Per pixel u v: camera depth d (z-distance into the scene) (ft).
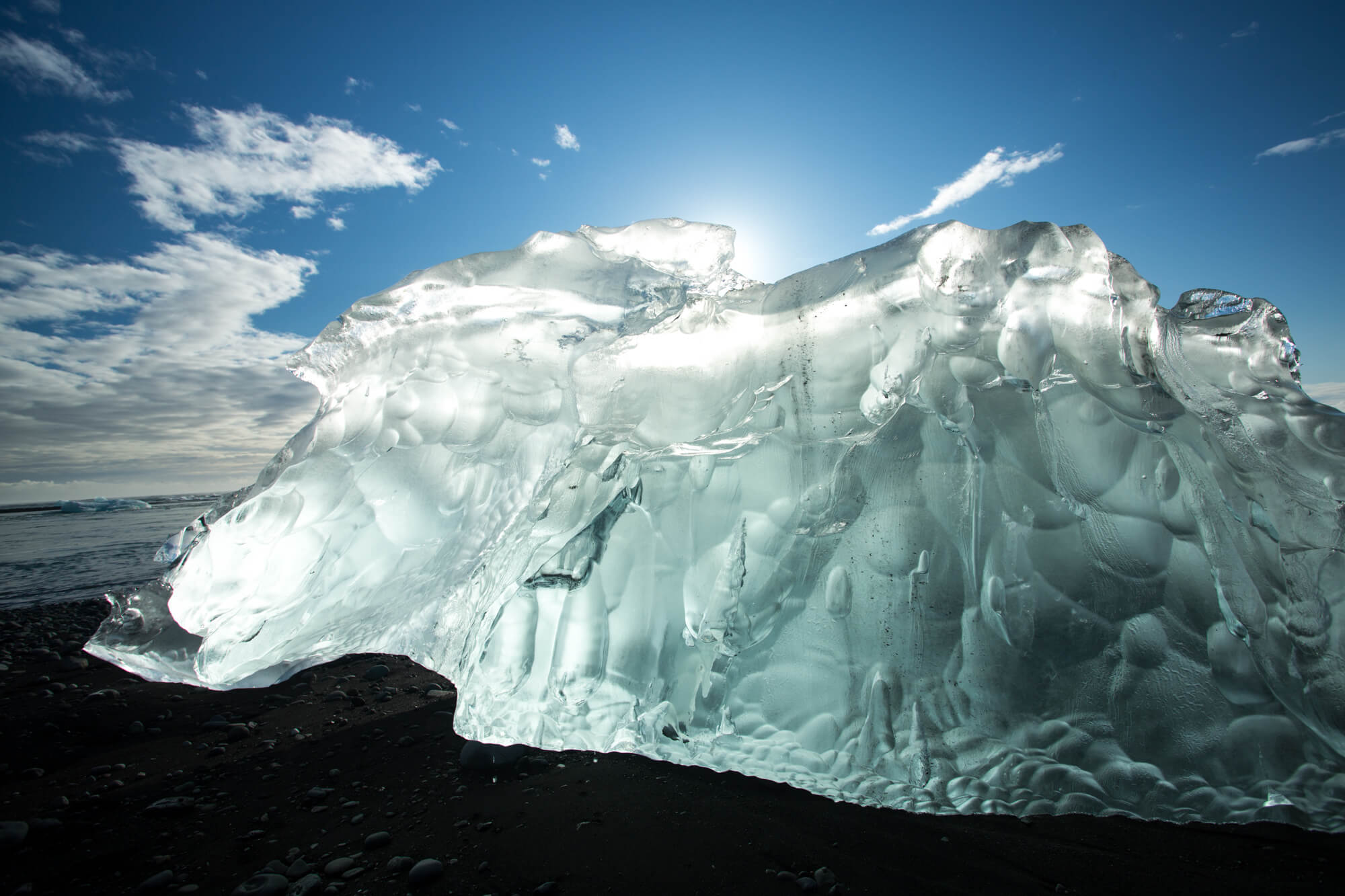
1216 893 3.76
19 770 5.81
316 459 7.30
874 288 6.15
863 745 5.34
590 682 5.78
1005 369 5.66
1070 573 5.57
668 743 5.62
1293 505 5.27
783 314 6.48
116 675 8.54
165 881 4.12
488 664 5.83
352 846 4.47
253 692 7.88
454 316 7.37
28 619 12.37
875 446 6.24
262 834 4.69
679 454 6.36
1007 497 5.80
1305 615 5.05
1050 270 5.61
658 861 4.12
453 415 7.31
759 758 5.41
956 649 5.61
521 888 3.89
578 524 6.04
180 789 5.43
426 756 5.89
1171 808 4.68
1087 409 5.79
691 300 6.79
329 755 6.04
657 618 6.10
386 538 7.36
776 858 4.16
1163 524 5.51
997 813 4.73
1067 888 3.85
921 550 5.92
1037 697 5.33
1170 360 5.73
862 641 5.79
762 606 6.01
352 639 7.11
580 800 4.93
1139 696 5.18
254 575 7.18
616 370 6.79
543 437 7.26
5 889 4.13
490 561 6.51
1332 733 4.81
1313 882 3.84
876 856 4.18
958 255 5.82
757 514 6.28
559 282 7.30
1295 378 6.09
